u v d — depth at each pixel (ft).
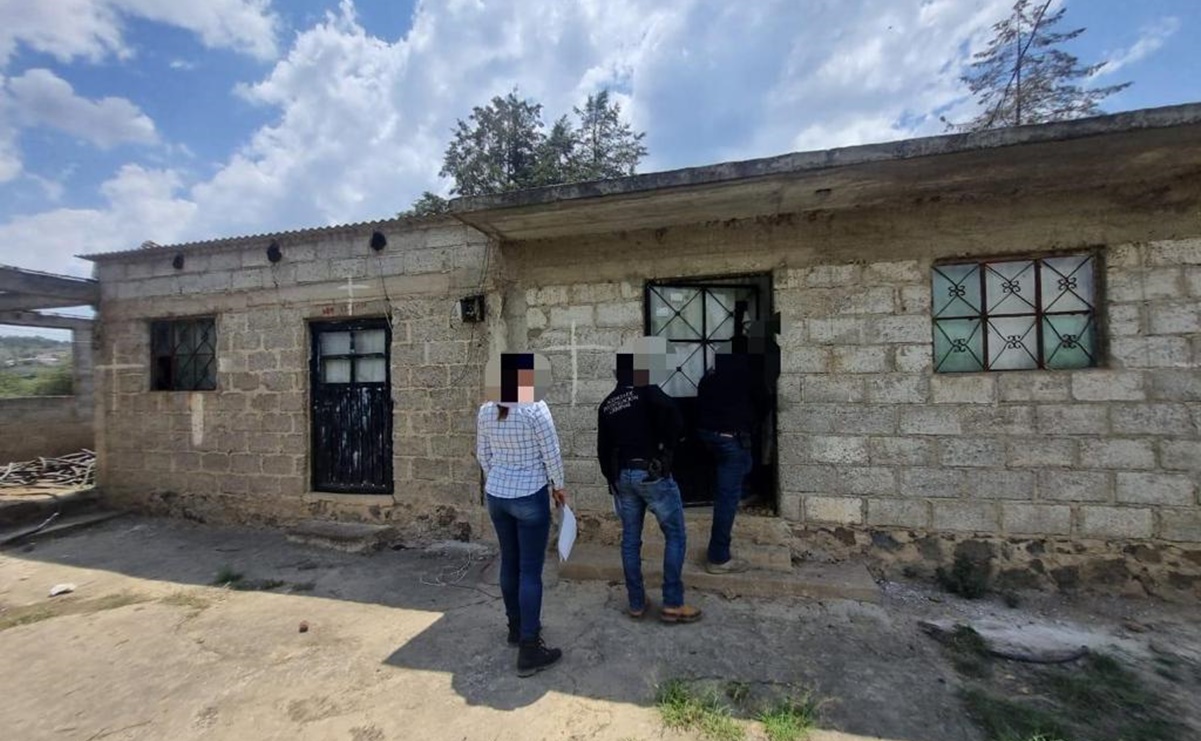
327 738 8.37
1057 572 12.79
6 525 19.33
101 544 18.37
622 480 11.44
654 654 10.47
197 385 21.42
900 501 13.76
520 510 10.05
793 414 14.48
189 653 11.03
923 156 11.11
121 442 21.97
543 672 9.96
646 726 8.45
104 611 13.14
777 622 11.66
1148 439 12.41
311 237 19.22
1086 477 12.70
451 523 17.71
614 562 14.19
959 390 13.44
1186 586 12.14
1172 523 12.25
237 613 12.88
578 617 12.03
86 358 34.55
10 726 8.84
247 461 20.08
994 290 13.66
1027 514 13.00
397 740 8.27
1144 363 12.48
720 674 9.77
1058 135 10.43
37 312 27.30
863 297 14.10
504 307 16.96
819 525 14.29
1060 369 13.10
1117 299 12.66
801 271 14.49
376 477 18.88
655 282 15.94
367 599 13.53
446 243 17.80
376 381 18.97
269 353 19.83
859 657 10.30
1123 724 8.43
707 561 13.73
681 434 11.53
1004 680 9.57
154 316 21.47
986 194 13.37
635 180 12.69
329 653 10.91
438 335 17.87
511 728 8.46
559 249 16.49
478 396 17.40
